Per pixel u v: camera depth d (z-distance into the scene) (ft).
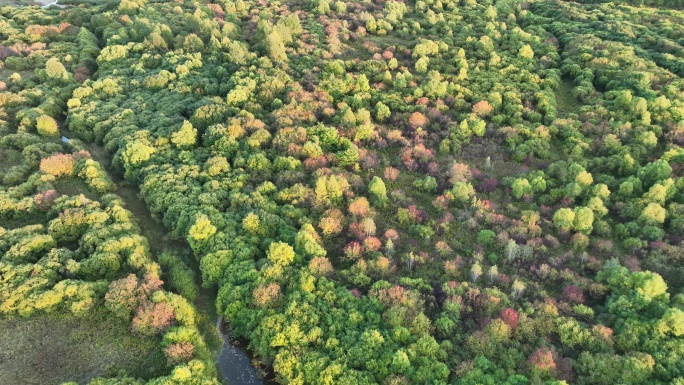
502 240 328.29
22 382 254.68
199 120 434.30
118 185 407.03
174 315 284.82
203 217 329.11
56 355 266.98
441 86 473.67
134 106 467.93
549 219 350.23
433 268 318.04
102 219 339.16
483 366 246.88
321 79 508.53
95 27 638.12
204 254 321.32
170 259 328.08
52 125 444.14
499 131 430.61
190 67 519.60
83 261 304.50
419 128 435.53
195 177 377.30
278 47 536.83
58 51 568.82
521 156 408.26
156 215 364.99
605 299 289.74
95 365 263.08
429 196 382.83
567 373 245.24
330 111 453.99
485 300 283.79
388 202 370.12
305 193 360.48
